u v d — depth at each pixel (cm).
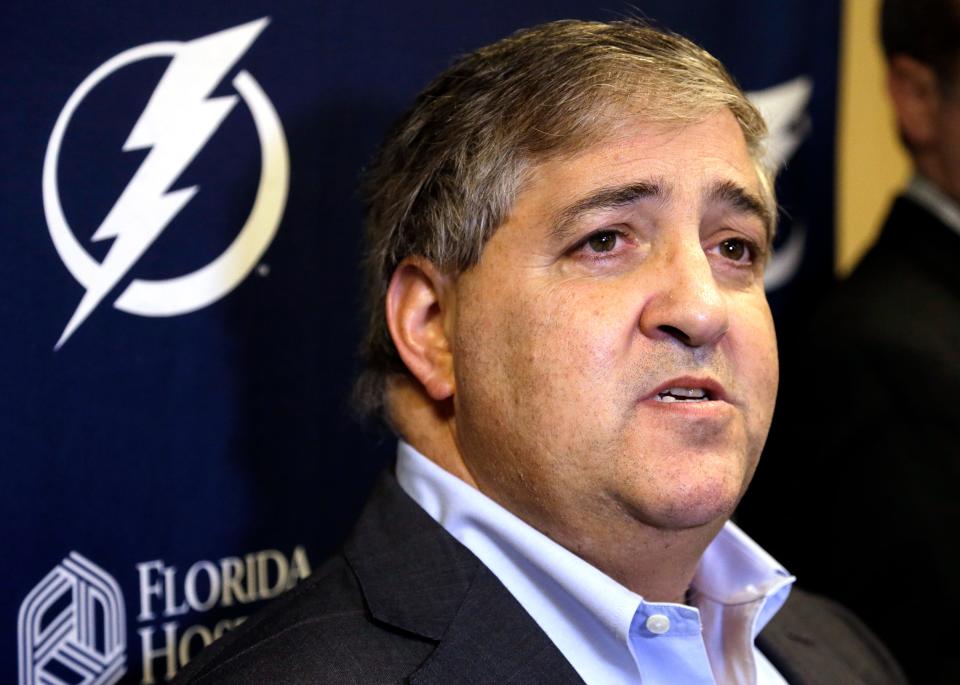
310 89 198
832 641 194
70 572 179
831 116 259
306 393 200
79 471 179
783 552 247
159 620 186
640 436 145
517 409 149
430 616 145
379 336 171
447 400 163
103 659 181
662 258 149
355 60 202
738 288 161
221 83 190
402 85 207
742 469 152
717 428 147
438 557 151
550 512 150
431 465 161
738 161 157
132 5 181
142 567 185
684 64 156
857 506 232
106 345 181
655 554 153
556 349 146
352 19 201
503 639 143
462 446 160
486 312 152
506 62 159
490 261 152
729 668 173
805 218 258
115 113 181
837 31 258
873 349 236
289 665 139
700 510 145
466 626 144
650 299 146
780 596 176
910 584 225
